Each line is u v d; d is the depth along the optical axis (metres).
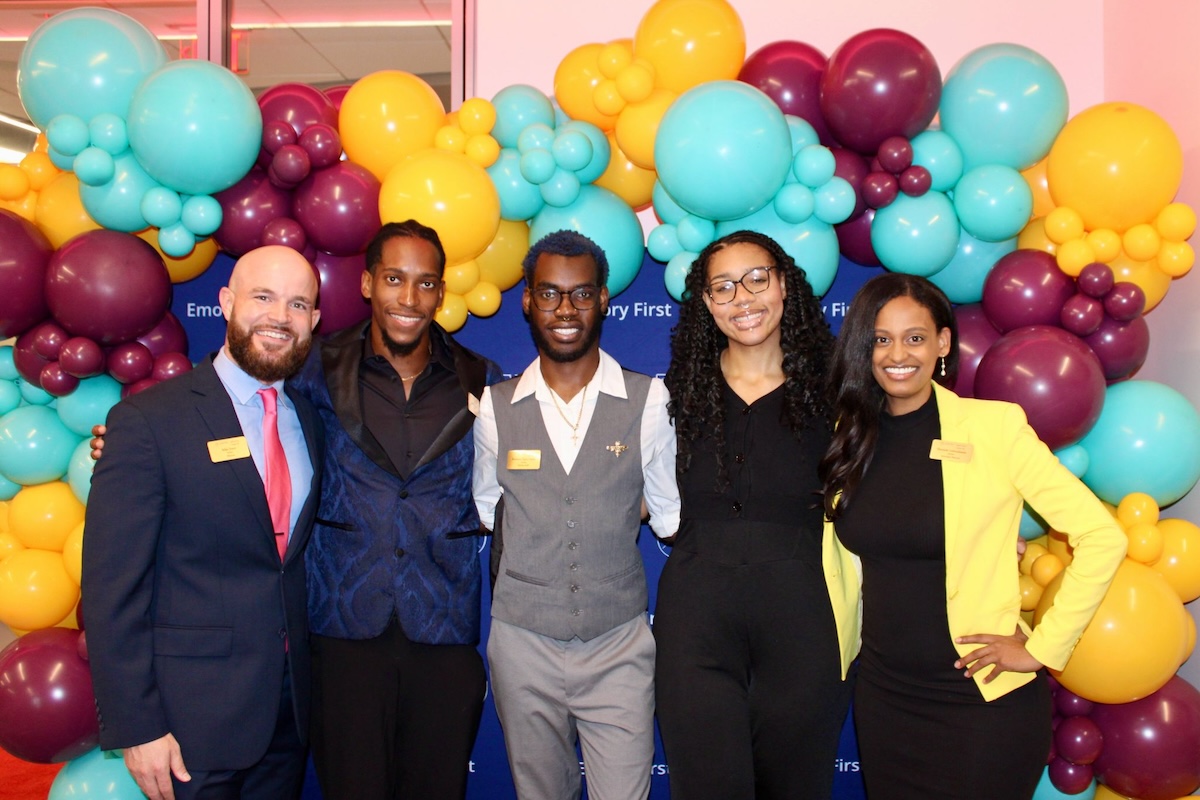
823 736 1.87
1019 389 2.26
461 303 2.63
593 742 2.01
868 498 1.86
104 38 2.37
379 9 4.71
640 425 2.04
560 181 2.43
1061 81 2.46
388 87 2.59
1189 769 2.34
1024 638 1.81
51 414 2.53
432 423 2.12
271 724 1.90
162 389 1.89
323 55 5.46
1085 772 2.45
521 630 2.02
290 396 2.07
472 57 3.38
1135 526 2.37
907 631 1.83
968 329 2.57
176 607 1.85
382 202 2.41
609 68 2.46
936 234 2.40
